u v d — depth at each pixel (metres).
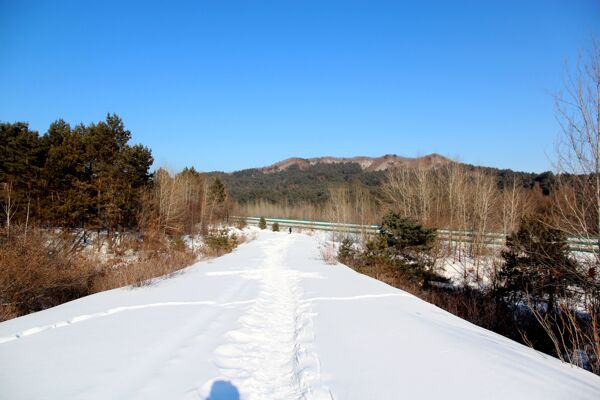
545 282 11.71
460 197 30.80
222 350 5.72
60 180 24.36
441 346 5.39
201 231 38.00
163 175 34.50
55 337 6.01
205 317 7.66
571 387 4.13
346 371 4.75
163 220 29.19
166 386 4.34
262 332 7.04
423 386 4.12
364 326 6.71
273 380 4.95
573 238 9.82
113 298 9.43
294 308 9.24
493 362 4.80
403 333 6.11
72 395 4.01
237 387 4.50
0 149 23.86
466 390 3.99
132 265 14.84
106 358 5.12
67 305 8.47
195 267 16.66
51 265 12.97
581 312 10.56
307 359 5.32
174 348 5.64
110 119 27.80
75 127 29.72
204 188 44.28
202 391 4.27
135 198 27.14
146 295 9.92
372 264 17.23
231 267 16.62
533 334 10.55
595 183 8.11
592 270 9.13
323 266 17.56
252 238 38.16
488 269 19.00
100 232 26.97
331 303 8.98
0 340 5.82
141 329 6.60
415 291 15.07
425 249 17.89
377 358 5.07
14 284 10.73
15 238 14.27
